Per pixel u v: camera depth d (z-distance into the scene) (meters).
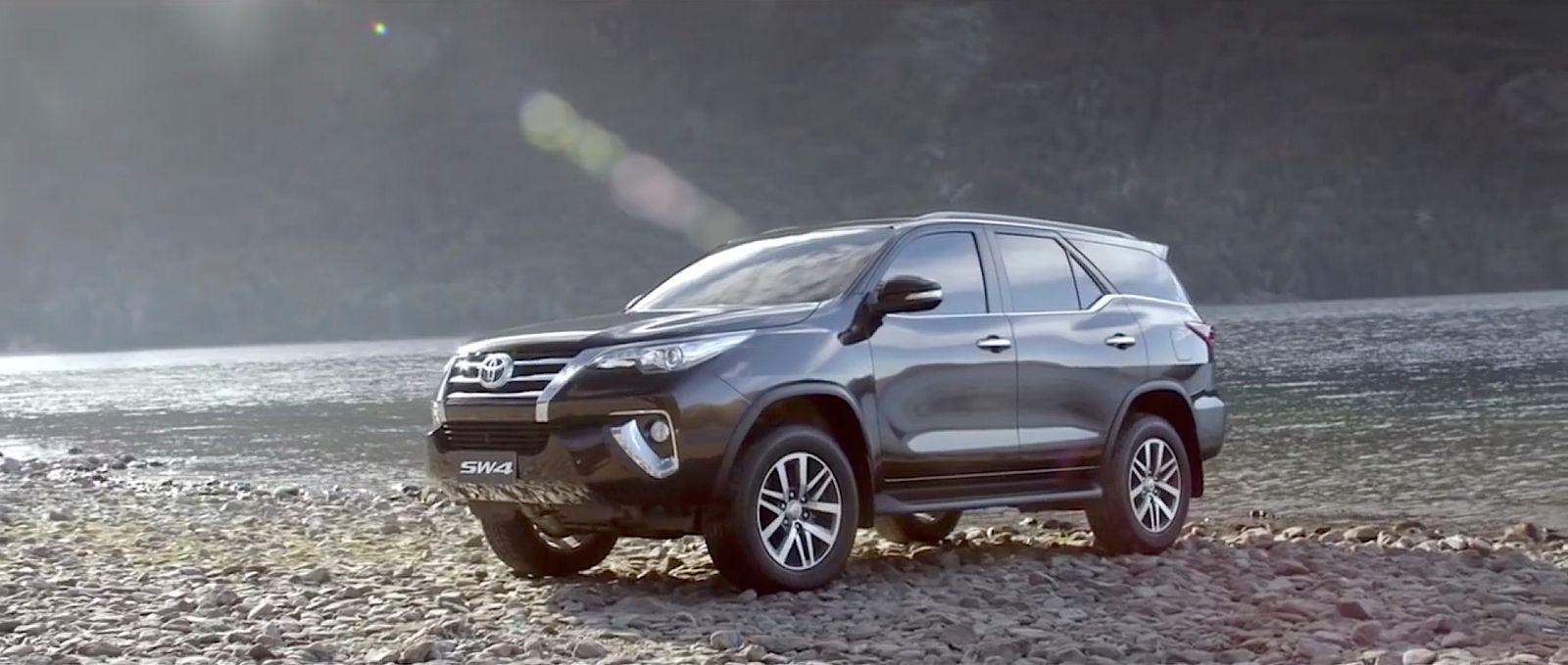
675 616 6.21
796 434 6.67
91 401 51.94
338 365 94.56
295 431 28.75
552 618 6.31
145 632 5.96
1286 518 11.65
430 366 81.94
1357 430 21.34
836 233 7.67
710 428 6.40
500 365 6.77
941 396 7.23
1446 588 7.06
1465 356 47.06
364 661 5.48
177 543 9.51
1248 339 75.62
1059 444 7.73
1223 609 6.51
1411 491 13.62
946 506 7.25
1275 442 19.69
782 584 6.64
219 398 48.97
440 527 10.38
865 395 6.93
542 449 6.55
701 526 6.61
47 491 14.55
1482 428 21.00
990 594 6.83
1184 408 8.59
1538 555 8.64
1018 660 5.35
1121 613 6.43
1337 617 6.28
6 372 120.69
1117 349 8.11
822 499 6.81
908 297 6.89
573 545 7.67
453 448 6.94
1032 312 7.78
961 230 7.68
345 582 7.47
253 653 5.50
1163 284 8.77
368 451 22.75
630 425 6.35
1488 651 5.46
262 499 13.50
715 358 6.50
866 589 6.93
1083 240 8.34
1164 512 8.38
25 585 7.26
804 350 6.74
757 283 7.43
